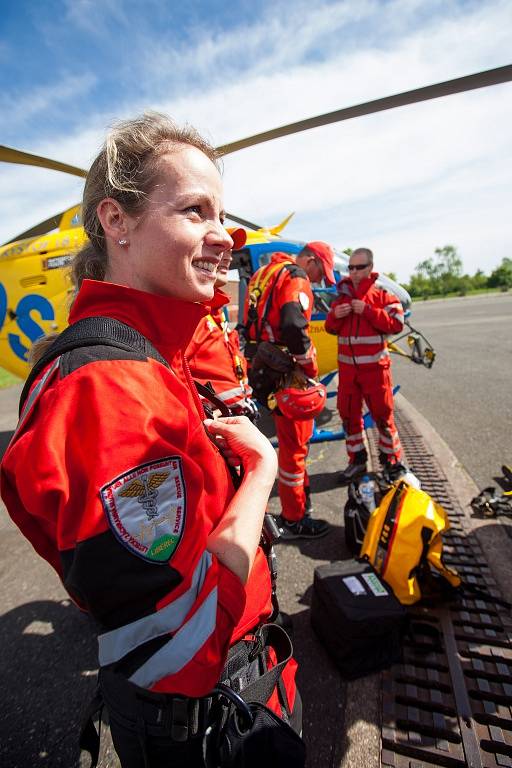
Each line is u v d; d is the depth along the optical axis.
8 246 4.57
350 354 3.40
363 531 2.48
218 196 0.71
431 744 1.49
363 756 1.47
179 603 0.58
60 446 0.54
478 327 13.40
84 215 0.74
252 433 0.83
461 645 1.85
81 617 2.32
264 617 0.93
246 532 0.69
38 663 2.03
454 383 6.54
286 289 2.52
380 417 3.42
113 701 0.80
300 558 2.60
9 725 1.72
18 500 0.65
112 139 0.67
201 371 1.53
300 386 2.49
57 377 0.60
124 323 0.67
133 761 0.81
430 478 3.43
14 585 2.67
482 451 3.90
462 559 2.42
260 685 0.83
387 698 1.66
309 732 1.57
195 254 0.68
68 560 0.54
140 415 0.56
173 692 0.61
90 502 0.52
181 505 0.58
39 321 4.39
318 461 4.09
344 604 1.80
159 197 0.65
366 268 3.29
